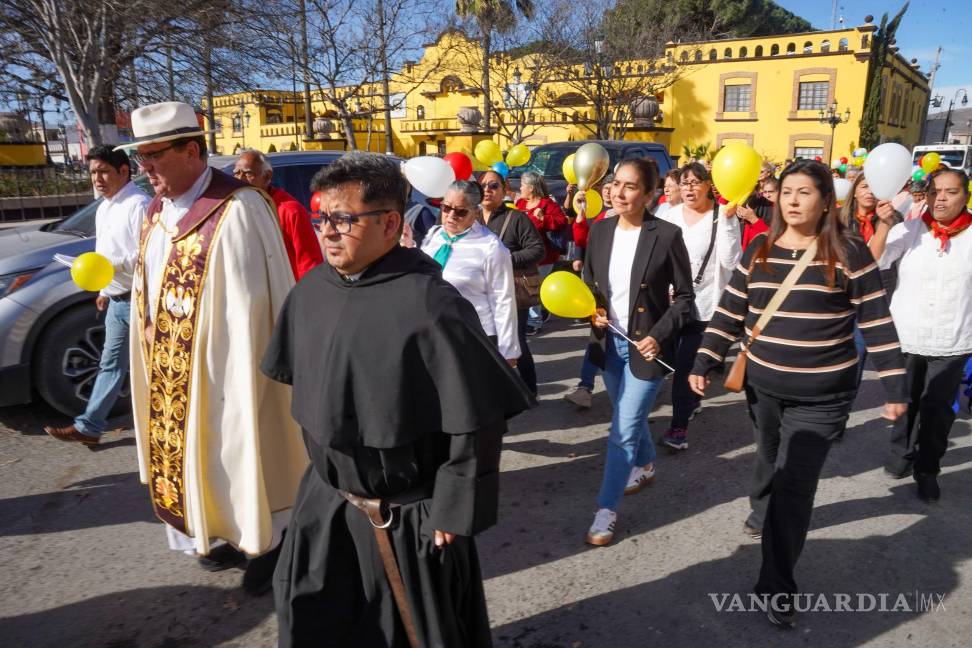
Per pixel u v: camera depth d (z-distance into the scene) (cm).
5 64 1299
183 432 279
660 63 2969
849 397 270
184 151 270
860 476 415
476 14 2495
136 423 310
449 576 193
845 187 506
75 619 285
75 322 465
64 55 1107
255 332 275
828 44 3002
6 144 2245
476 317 182
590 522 364
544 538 349
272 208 286
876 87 2995
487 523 180
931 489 380
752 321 283
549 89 2967
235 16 1285
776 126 3142
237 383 275
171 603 296
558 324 795
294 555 202
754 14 4316
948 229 357
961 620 286
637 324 334
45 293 452
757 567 323
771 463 320
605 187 537
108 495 389
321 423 180
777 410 288
